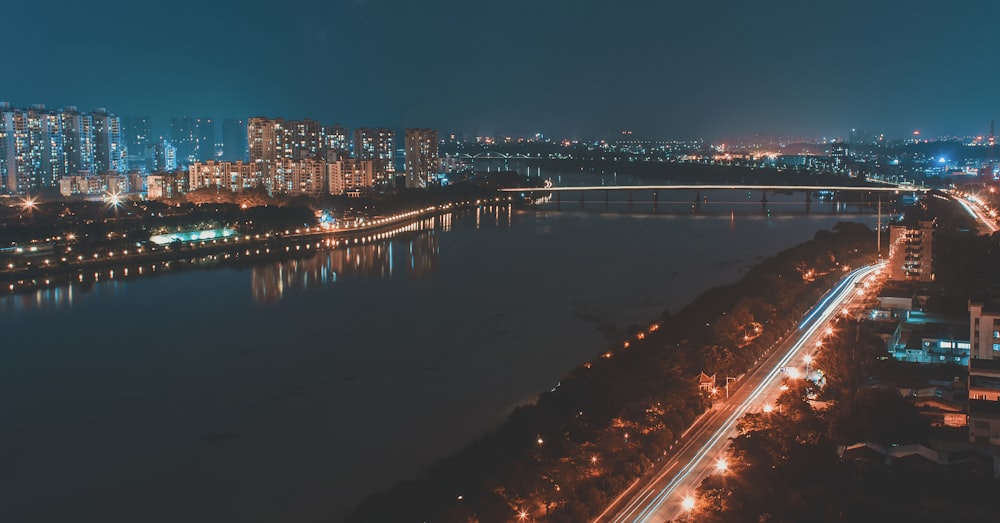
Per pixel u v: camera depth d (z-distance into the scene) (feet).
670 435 593.83
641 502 519.60
